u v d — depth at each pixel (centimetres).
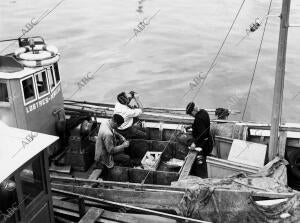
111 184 767
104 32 3039
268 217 663
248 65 2341
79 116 923
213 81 2131
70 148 884
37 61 816
